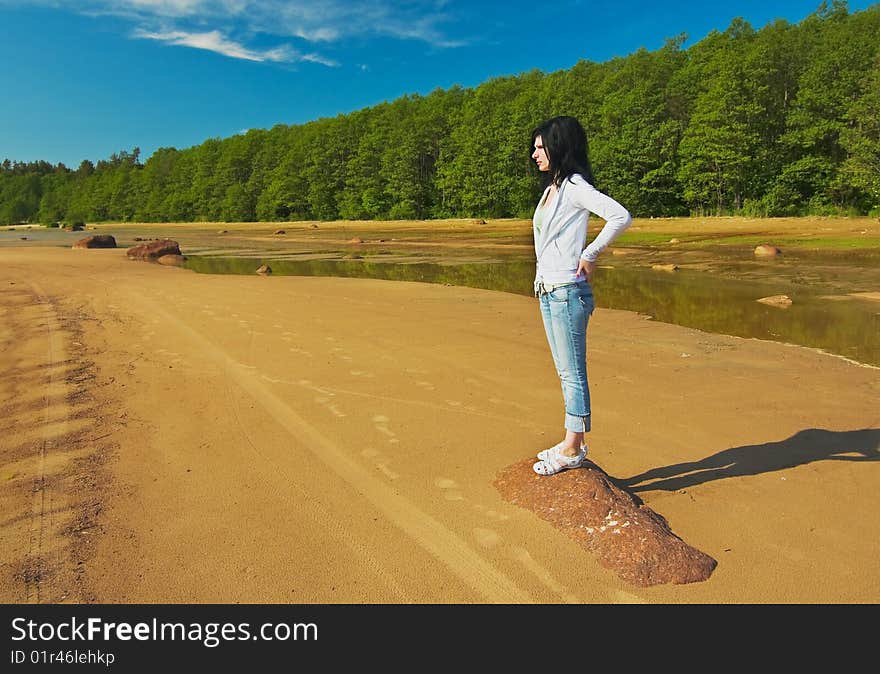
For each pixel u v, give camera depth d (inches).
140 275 618.5
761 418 173.6
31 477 139.6
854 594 94.4
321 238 1449.3
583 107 1744.6
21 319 353.7
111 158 5191.9
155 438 163.9
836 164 1278.3
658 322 337.7
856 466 139.4
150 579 101.6
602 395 197.9
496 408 187.0
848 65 1272.1
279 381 218.5
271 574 102.6
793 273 537.0
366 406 189.9
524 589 97.3
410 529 115.6
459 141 2028.8
